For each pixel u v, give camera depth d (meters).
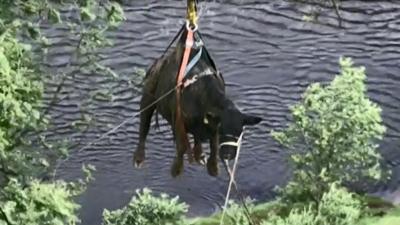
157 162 29.02
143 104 18.61
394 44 38.81
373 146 22.61
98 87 30.62
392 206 25.86
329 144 21.95
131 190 27.39
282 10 41.59
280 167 28.56
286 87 34.44
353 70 21.97
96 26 20.06
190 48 17.11
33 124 16.95
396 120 31.70
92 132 29.95
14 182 14.59
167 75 17.42
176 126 17.05
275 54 37.53
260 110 32.47
